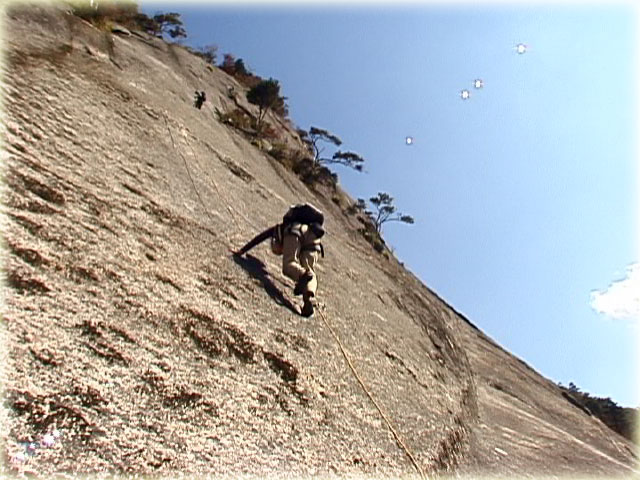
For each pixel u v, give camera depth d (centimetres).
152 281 383
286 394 374
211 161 745
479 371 1173
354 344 540
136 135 611
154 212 484
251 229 634
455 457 514
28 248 321
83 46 770
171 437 267
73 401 248
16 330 262
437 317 1023
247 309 447
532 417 945
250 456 292
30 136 433
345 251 925
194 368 329
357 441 387
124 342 307
